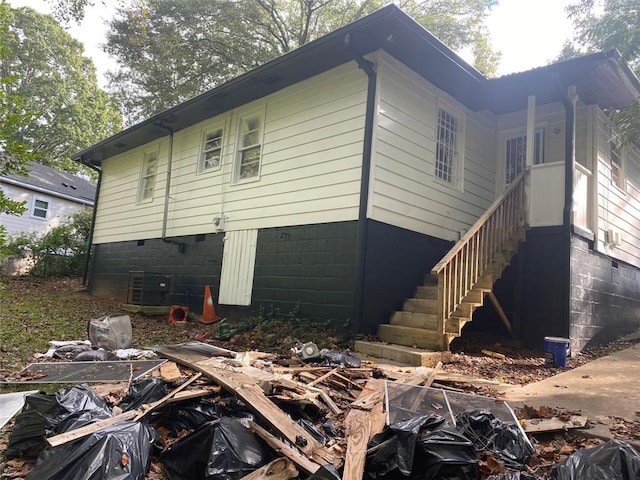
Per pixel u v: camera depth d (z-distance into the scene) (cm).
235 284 866
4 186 2003
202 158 1021
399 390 379
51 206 2181
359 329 642
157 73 1855
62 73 3192
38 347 586
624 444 233
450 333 591
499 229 717
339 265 682
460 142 855
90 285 1381
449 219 812
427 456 231
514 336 766
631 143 996
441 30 1781
